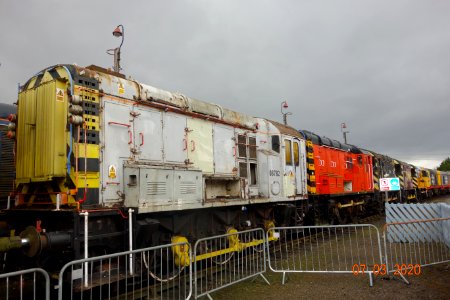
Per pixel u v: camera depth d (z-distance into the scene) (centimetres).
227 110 1105
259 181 1170
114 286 728
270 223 1196
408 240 1184
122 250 687
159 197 737
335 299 671
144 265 727
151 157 812
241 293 717
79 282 589
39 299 654
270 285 764
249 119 1203
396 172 2900
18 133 751
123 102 764
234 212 1041
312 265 900
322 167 1609
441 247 1020
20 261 697
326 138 1777
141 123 799
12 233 711
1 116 988
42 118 688
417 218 1209
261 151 1189
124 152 750
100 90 716
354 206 1994
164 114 862
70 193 635
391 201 2609
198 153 954
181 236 838
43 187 699
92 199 668
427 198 3956
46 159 666
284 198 1233
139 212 690
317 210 1570
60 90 678
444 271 822
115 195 716
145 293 704
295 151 1360
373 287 728
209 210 954
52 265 639
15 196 753
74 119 644
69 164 644
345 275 820
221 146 1045
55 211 630
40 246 572
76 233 599
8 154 960
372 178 2278
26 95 738
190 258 645
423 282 746
